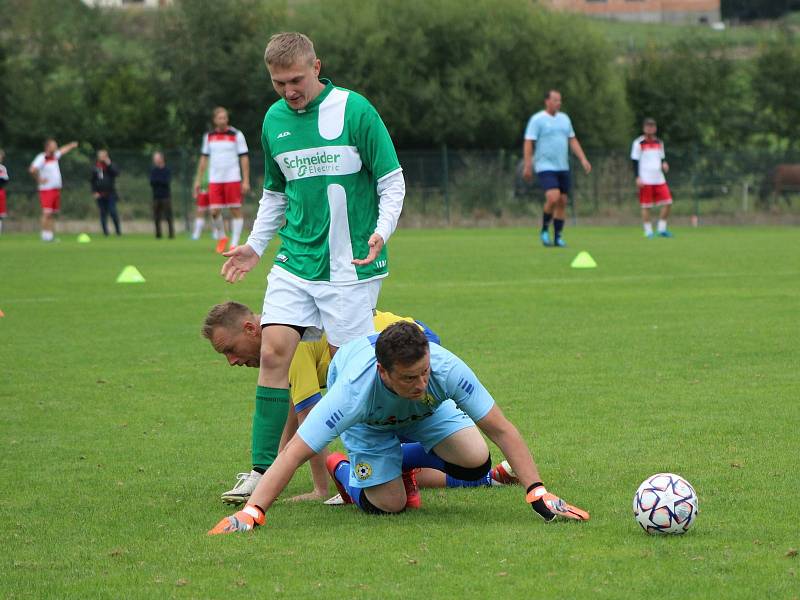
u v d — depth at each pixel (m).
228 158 52.34
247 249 14.20
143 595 9.23
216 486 13.26
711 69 105.31
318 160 13.48
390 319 14.11
